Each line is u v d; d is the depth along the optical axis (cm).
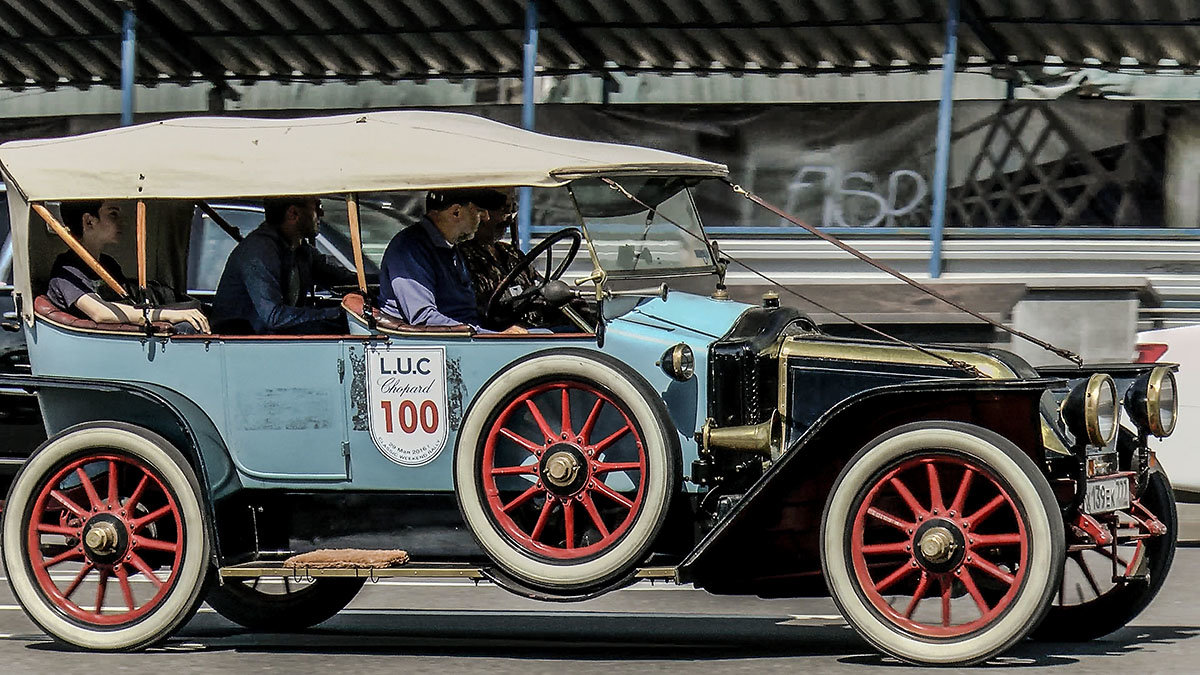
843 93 3098
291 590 1518
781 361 1269
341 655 1304
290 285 1451
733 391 1254
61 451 1315
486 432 1249
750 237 3084
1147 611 1509
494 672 1223
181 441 1360
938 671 1169
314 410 1306
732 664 1244
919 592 1180
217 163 1306
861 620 1186
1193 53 2988
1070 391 1234
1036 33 2997
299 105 3250
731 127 3134
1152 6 2909
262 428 1316
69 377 1353
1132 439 1297
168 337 1334
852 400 1169
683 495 1261
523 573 1235
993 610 1165
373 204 2230
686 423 1261
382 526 1323
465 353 1276
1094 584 1345
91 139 1370
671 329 1279
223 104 3262
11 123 3322
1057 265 3019
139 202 1329
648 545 1215
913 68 3067
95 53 3209
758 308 1337
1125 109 3033
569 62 3147
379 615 1541
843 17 2977
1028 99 3050
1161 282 2997
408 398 1288
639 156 1292
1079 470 1195
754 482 1251
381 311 1318
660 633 1425
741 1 2956
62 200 1337
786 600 1623
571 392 1256
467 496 1248
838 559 1189
